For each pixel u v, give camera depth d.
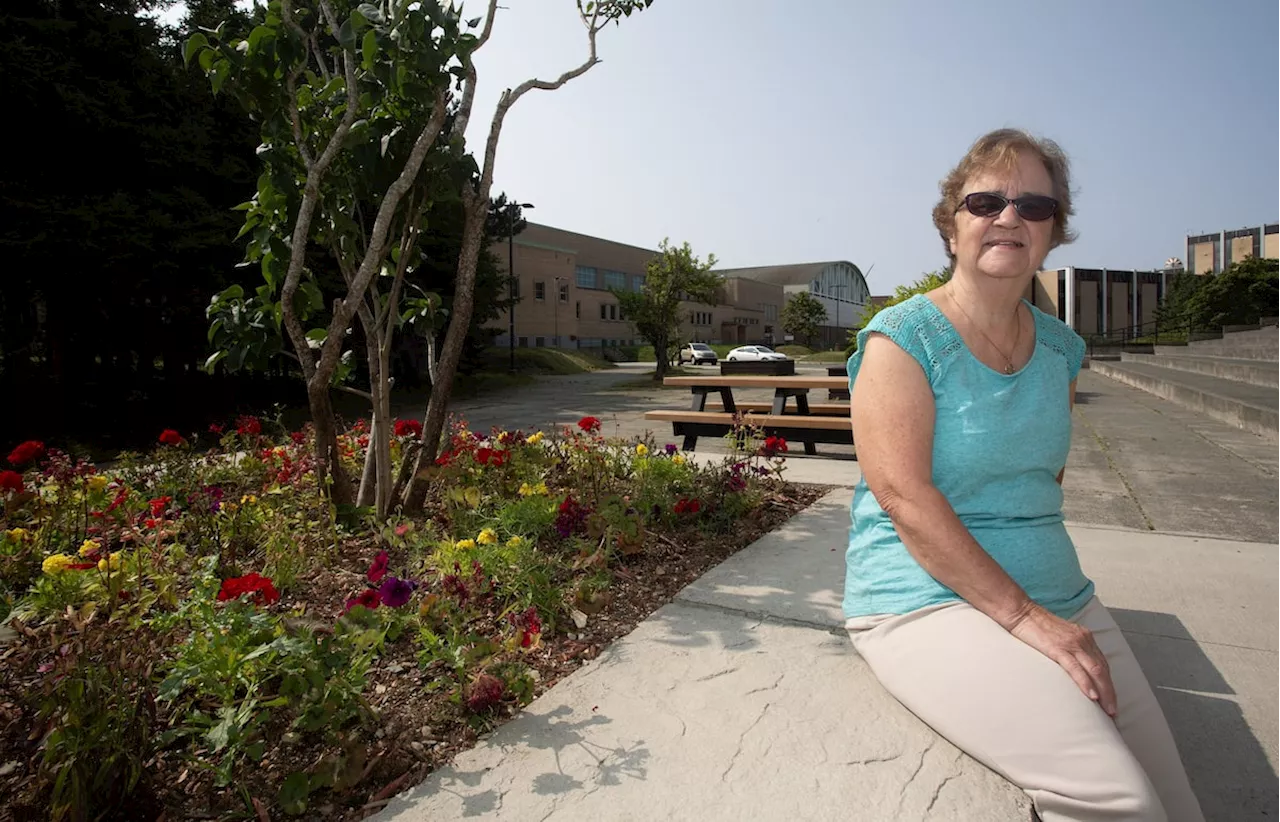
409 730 1.93
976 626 1.62
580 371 38.53
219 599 2.03
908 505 1.66
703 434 7.25
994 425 1.74
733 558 3.39
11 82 10.07
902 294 13.98
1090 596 1.87
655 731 1.91
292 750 1.85
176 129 12.20
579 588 2.64
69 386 12.60
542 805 1.62
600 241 64.12
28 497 3.41
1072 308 57.25
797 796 1.62
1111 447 7.20
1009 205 1.70
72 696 1.53
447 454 4.29
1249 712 2.05
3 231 10.16
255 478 4.65
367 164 3.56
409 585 2.16
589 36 4.22
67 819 1.50
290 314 3.43
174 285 11.93
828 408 7.50
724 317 75.62
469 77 3.74
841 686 2.12
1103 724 1.41
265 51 3.12
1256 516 4.36
